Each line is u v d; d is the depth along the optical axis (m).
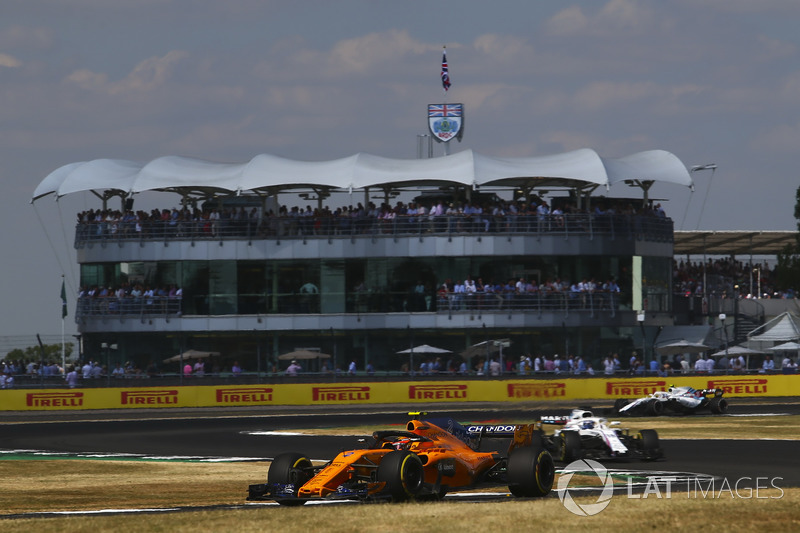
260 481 84.75
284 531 47.44
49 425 163.75
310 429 147.38
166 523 51.50
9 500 72.00
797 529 46.03
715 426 138.62
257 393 199.25
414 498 59.69
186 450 119.06
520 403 196.25
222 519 52.31
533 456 62.94
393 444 64.00
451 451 64.50
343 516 51.81
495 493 69.75
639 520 48.78
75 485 83.38
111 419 175.38
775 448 107.75
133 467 99.44
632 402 163.38
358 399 199.75
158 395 198.25
